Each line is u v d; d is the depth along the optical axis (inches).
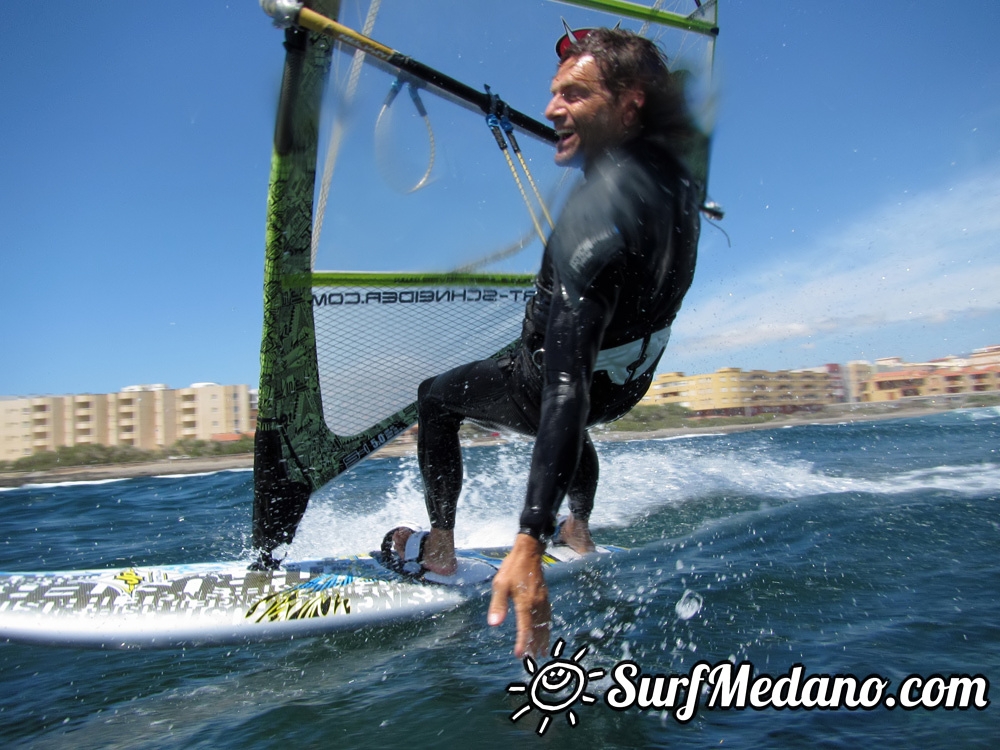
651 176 78.2
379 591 106.8
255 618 100.6
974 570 101.4
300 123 103.0
